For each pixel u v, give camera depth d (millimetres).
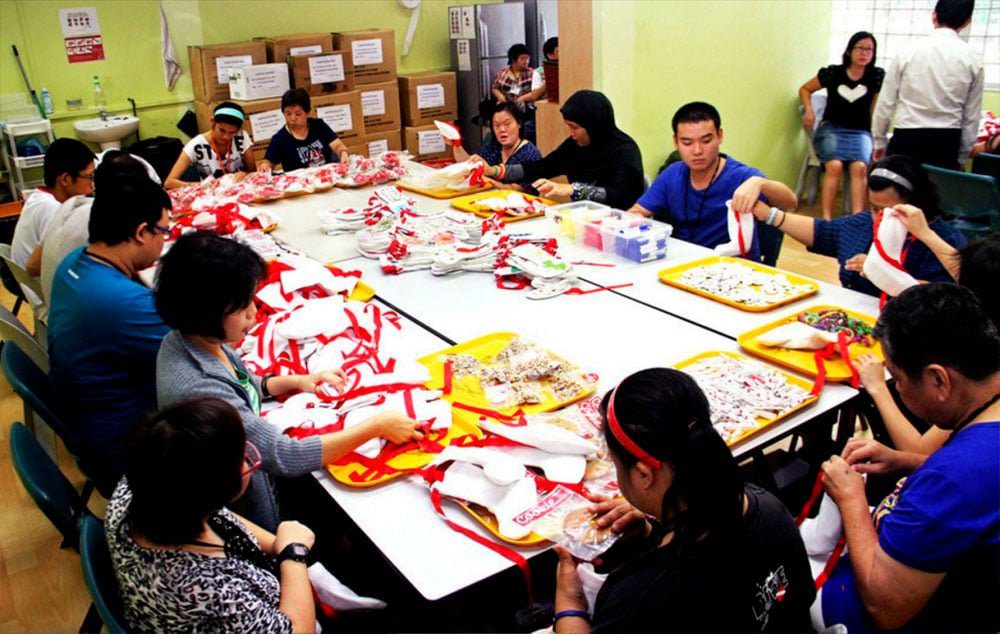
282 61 5887
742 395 1805
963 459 1238
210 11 5992
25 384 2049
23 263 3395
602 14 4461
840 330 2076
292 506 2076
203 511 1208
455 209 3518
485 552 1396
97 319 1957
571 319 2340
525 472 1554
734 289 2469
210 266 1518
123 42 5738
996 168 4066
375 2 6723
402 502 1549
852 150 5320
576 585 1306
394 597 1704
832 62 6102
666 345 2133
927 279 2252
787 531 1151
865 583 1327
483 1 7219
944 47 4309
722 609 1050
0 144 5488
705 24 4945
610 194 3494
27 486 1566
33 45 5438
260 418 1646
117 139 5699
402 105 6688
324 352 2090
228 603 1228
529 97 6379
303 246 3154
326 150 4863
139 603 1236
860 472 1645
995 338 1259
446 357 2086
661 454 1061
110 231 2006
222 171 4547
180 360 1617
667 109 4980
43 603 2398
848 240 2617
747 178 3018
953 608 1286
